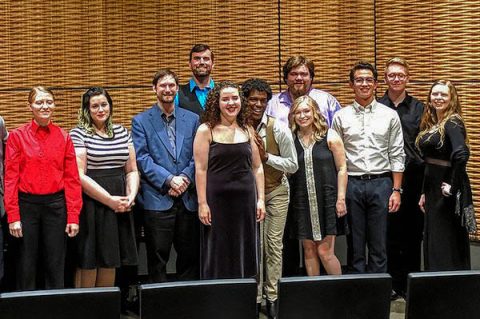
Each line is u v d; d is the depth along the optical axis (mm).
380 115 4906
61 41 6273
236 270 4402
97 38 6328
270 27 6438
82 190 4469
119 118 6391
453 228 4770
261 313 4898
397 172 4914
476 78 6098
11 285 4656
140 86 6391
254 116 4672
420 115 5172
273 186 4711
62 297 3074
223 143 4344
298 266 5227
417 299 3275
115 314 3139
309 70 5117
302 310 3258
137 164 4680
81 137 4520
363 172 4867
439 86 4715
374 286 3287
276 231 4730
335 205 4695
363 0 6449
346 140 4922
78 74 6316
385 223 4852
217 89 4383
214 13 6430
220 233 4387
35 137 4320
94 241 4500
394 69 5109
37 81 6266
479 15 6043
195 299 3205
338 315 3283
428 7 6238
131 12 6359
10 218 4266
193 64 5062
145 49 6391
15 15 6203
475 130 6121
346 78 6480
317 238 4664
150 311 3156
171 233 4648
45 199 4316
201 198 4387
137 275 5340
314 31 6461
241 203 4379
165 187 4586
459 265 4789
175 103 5016
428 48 6270
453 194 4656
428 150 4805
